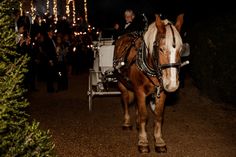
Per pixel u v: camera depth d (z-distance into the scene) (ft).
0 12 11.09
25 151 11.48
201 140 24.12
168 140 24.07
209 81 34.47
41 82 54.03
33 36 46.75
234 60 31.53
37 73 53.67
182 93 39.14
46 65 44.27
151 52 19.75
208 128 26.99
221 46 32.30
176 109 33.14
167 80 18.17
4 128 10.72
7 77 11.00
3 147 10.71
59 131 26.50
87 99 39.27
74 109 34.12
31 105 36.24
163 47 18.35
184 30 44.14
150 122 28.76
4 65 10.88
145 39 20.79
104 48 28.58
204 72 34.86
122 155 21.44
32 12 60.90
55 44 46.24
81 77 60.54
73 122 29.07
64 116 31.22
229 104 33.71
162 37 18.52
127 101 26.58
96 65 32.01
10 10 11.46
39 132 11.62
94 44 32.83
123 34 27.99
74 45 62.80
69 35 62.59
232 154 21.53
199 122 28.68
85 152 22.02
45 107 35.22
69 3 96.89
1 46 11.00
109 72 28.14
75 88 47.62
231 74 31.81
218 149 22.36
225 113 31.45
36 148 11.64
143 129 22.16
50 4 82.38
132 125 27.30
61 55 45.47
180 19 20.15
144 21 27.66
